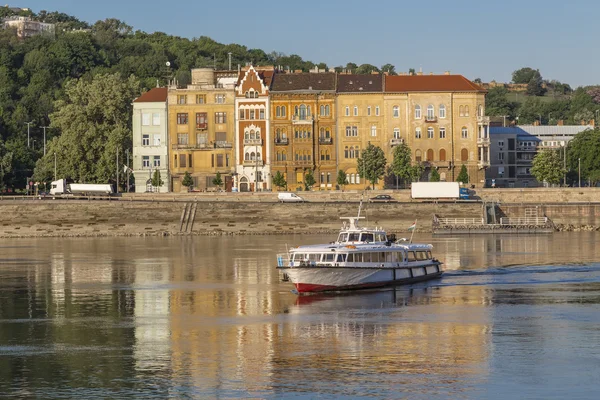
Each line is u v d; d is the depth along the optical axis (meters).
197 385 87.50
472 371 91.00
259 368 92.81
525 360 94.62
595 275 152.38
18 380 89.31
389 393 84.88
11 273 159.00
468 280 147.62
